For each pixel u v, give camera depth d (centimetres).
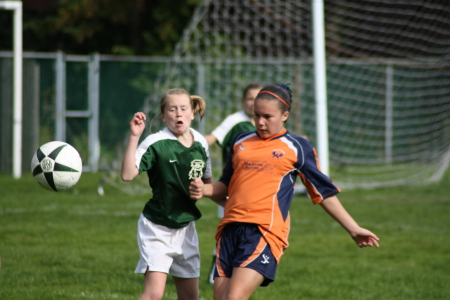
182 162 1559
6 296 1886
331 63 6238
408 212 3769
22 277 2123
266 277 1370
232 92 5994
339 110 6731
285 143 1449
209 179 1672
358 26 6381
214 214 3625
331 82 6712
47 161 1655
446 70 6250
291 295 2025
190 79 5838
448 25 5862
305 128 6331
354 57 6838
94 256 2486
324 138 4003
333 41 6675
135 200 4112
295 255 2636
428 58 6300
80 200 4019
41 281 2088
